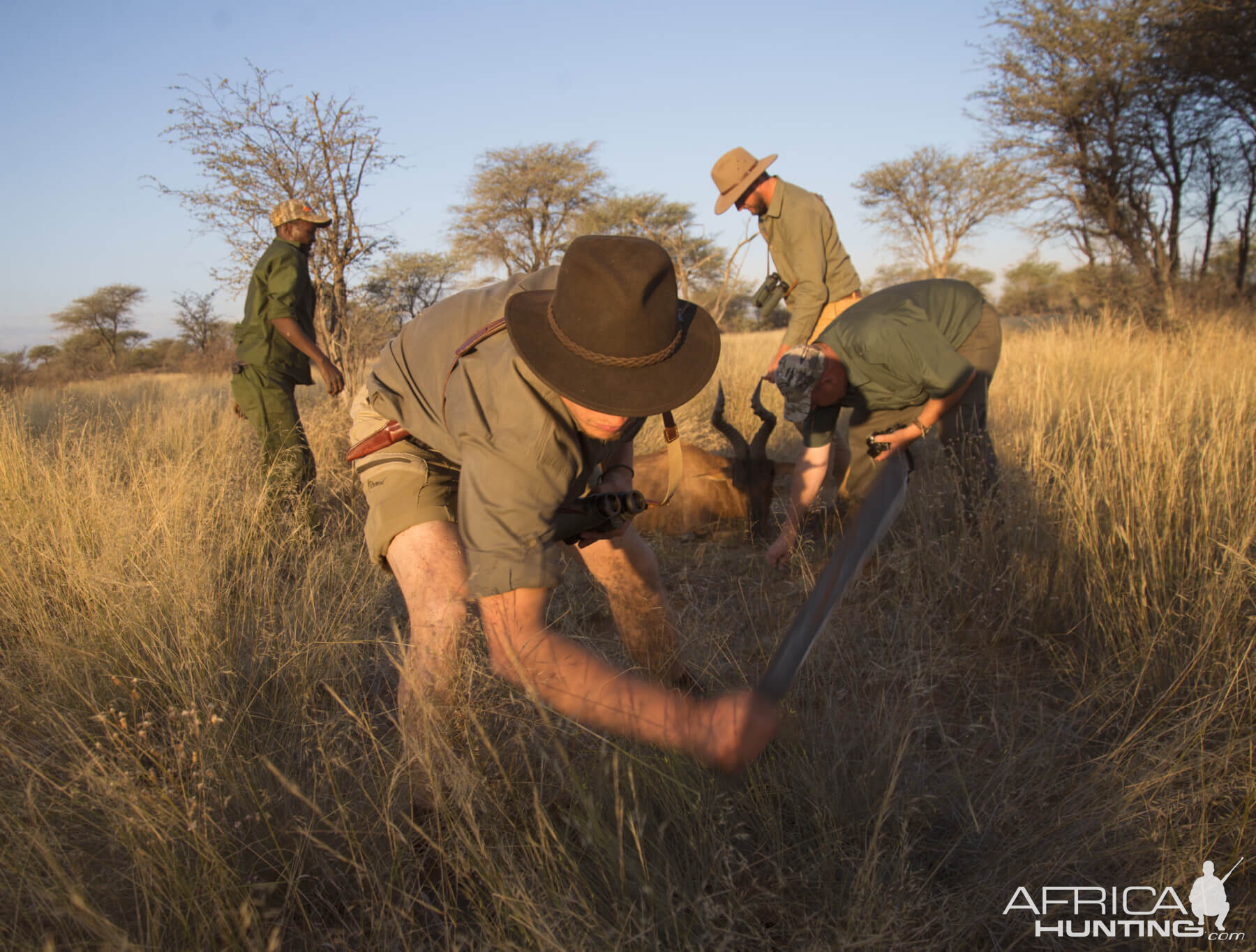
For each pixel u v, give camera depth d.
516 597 1.69
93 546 3.56
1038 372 6.98
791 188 5.04
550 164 27.33
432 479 2.31
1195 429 4.54
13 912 1.75
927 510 4.09
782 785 2.23
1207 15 15.97
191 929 1.73
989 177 19.77
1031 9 17.33
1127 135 17.17
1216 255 18.48
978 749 2.47
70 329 42.34
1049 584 3.47
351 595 3.32
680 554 4.91
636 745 2.15
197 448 5.47
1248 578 2.99
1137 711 2.66
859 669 2.96
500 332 1.95
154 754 2.14
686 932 1.74
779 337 16.23
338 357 9.43
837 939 1.71
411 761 2.02
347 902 1.92
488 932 1.71
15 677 2.66
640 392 1.68
